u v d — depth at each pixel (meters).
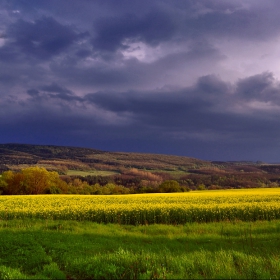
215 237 14.23
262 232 15.45
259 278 7.76
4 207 26.73
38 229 17.03
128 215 22.08
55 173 81.38
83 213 22.56
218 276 7.79
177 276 7.72
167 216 21.61
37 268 9.59
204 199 34.34
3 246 12.26
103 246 12.44
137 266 8.81
